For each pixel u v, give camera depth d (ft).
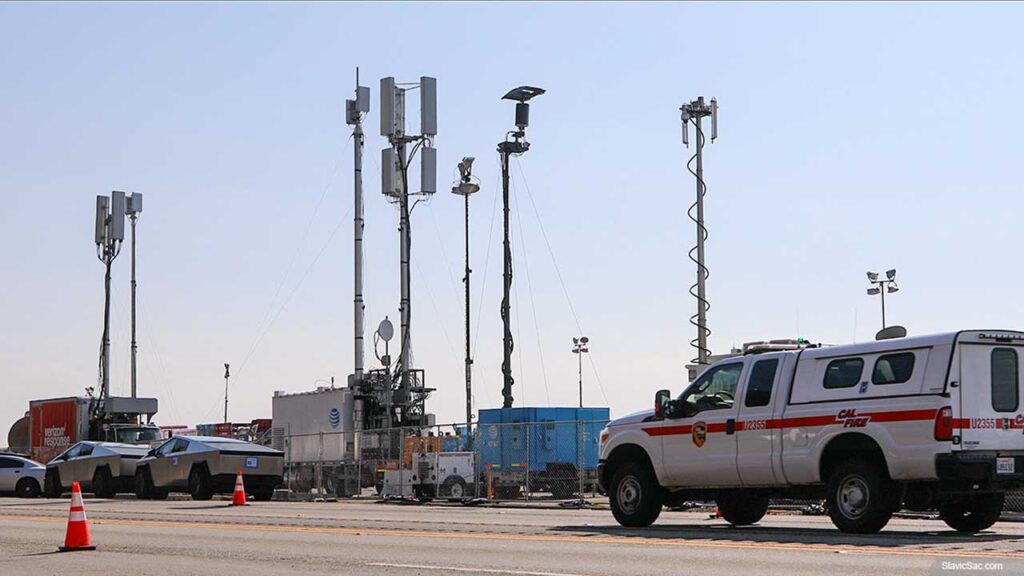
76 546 54.13
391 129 152.35
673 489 62.49
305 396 146.51
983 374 53.21
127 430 163.22
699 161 116.98
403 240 151.94
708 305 116.06
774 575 39.34
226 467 111.86
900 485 54.29
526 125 130.52
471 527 63.98
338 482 133.08
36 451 174.09
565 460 125.39
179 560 48.67
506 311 129.90
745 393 59.57
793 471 57.06
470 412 137.90
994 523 64.23
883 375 54.65
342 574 41.98
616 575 40.11
